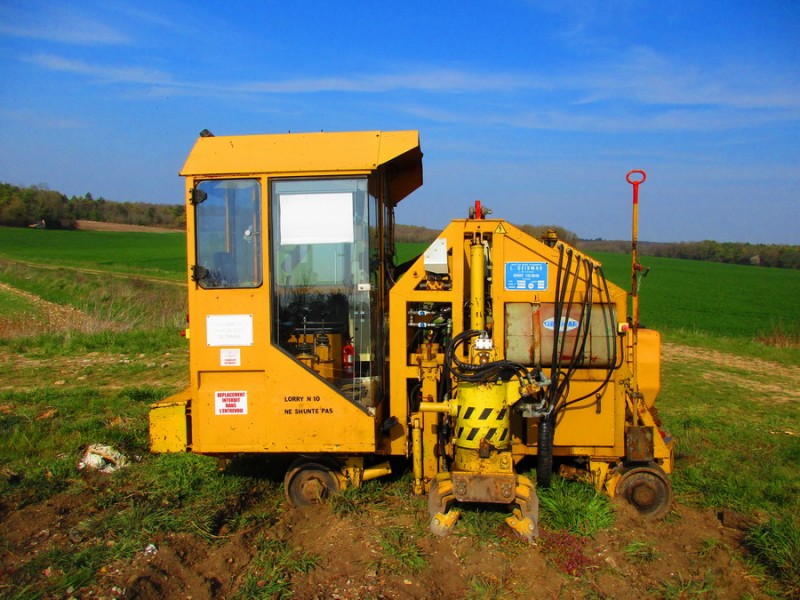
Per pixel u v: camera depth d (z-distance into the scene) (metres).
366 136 4.69
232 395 4.66
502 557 3.99
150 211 91.38
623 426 4.88
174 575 3.86
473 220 4.81
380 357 4.97
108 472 5.71
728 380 11.05
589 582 3.78
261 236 4.59
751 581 3.89
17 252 50.56
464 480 4.21
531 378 4.29
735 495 5.20
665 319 23.22
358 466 4.94
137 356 12.08
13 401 8.29
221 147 4.67
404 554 4.03
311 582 3.81
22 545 4.27
